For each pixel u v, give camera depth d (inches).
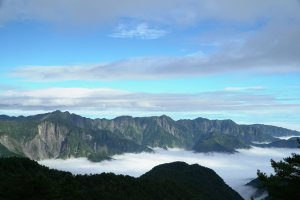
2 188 2513.5
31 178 2493.8
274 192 1850.4
